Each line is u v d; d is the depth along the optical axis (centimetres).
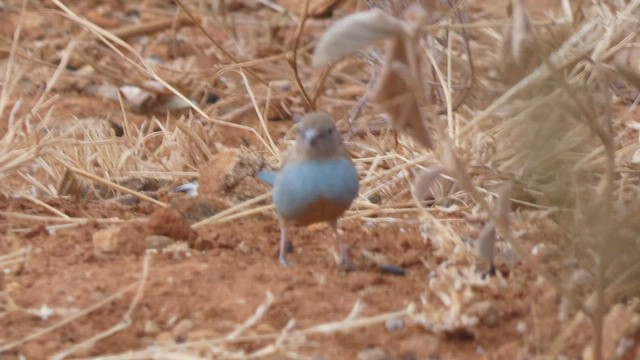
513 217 1152
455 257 1038
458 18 1505
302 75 1875
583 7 1576
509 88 1189
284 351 901
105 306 967
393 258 1088
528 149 1140
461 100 1455
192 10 2148
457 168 852
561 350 905
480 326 939
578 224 1019
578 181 1127
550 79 1110
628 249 977
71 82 1886
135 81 1864
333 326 908
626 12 1434
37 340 927
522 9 873
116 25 2148
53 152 1330
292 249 1112
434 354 905
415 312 947
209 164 1277
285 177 1034
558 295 975
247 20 2114
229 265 1052
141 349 918
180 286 999
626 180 1225
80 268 1051
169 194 1318
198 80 1873
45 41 2025
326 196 1022
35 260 1073
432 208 1228
